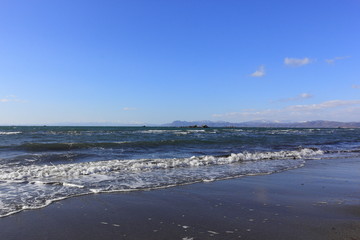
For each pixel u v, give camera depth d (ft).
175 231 14.67
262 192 24.17
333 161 48.26
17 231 14.42
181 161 41.47
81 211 18.02
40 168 32.96
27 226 15.16
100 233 14.29
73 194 22.36
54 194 22.25
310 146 78.33
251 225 15.64
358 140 112.37
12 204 19.25
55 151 52.80
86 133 128.26
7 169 32.37
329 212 18.21
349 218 16.98
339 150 68.18
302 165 42.42
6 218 16.39
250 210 18.62
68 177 29.37
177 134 130.00
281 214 17.76
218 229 15.01
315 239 13.60
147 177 30.30
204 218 16.90
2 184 25.64
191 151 58.65
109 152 53.26
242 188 25.76
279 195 23.09
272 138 109.50
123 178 29.48
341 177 32.24
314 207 19.39
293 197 22.40
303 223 15.97
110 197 21.75
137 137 100.32
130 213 17.76
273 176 32.55
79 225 15.44
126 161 40.42
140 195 22.61
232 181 29.12
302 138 115.14
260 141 90.48
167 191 24.16
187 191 24.27
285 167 39.96
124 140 83.71
